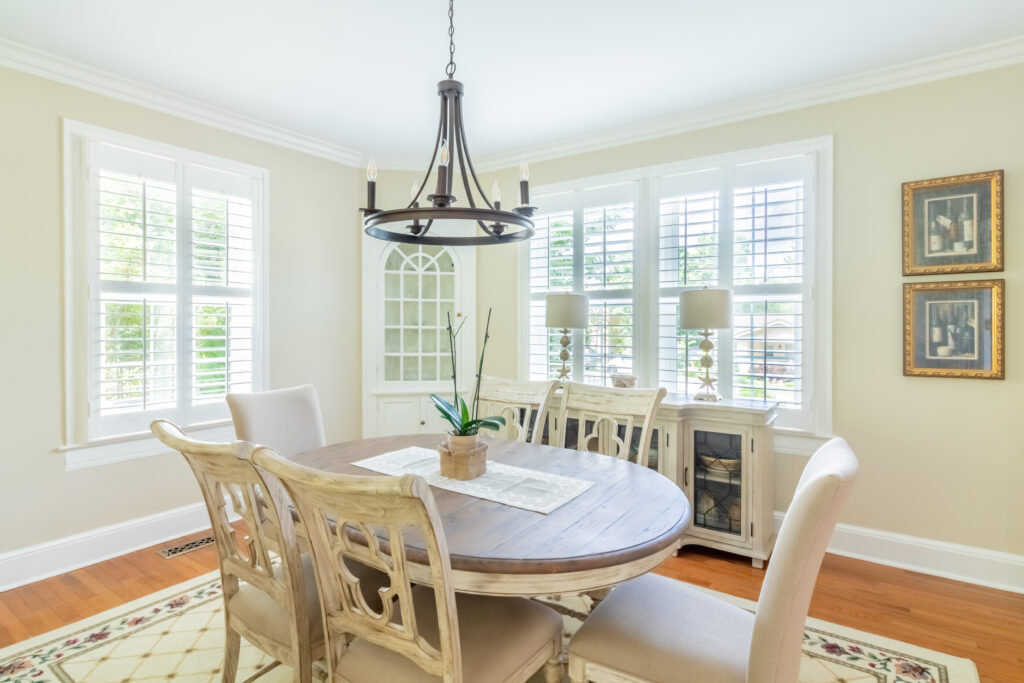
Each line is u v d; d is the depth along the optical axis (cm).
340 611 126
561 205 374
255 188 342
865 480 274
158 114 296
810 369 287
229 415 327
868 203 271
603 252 354
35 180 254
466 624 137
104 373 277
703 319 278
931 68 253
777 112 295
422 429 412
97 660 194
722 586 253
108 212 278
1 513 246
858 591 243
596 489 173
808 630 213
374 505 103
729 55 250
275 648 145
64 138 261
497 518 147
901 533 266
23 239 251
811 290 286
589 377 359
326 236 382
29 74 251
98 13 216
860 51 246
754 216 301
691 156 323
